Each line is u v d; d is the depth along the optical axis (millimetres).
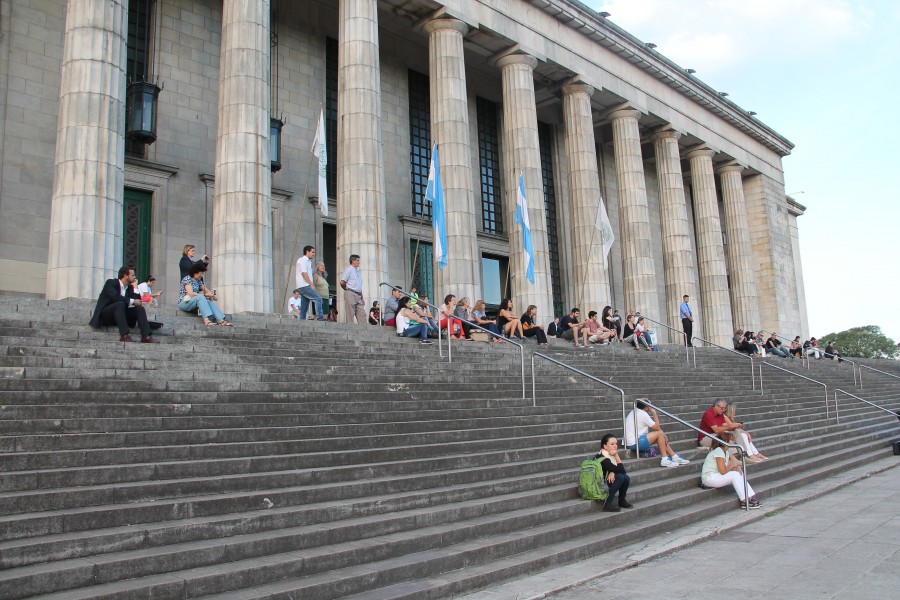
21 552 5680
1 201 17625
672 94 32688
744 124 37469
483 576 7176
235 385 10320
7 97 18031
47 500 6469
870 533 9492
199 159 21516
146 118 19609
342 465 8914
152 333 11711
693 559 8438
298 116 24312
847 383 27906
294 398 10484
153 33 21109
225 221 16500
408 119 27766
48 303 11641
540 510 9055
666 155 32344
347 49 20203
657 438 12555
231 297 16094
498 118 31453
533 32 25844
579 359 18562
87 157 13922
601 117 31000
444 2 22859
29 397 8273
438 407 11891
